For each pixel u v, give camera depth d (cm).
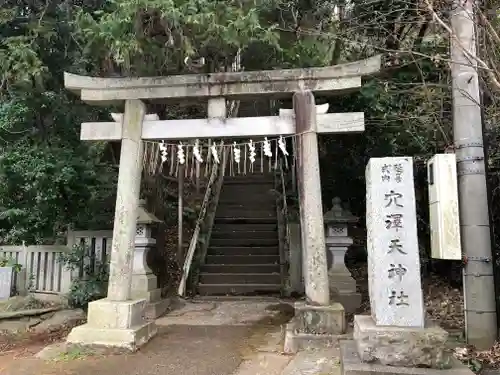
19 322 721
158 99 641
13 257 888
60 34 838
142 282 765
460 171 502
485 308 477
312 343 546
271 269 1018
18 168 778
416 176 782
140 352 551
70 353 537
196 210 1257
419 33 751
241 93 623
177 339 612
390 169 443
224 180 1435
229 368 493
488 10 547
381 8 742
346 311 754
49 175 781
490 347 471
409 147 798
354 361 401
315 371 459
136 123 635
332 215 795
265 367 491
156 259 885
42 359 526
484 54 491
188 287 955
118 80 643
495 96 577
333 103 796
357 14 788
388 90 757
